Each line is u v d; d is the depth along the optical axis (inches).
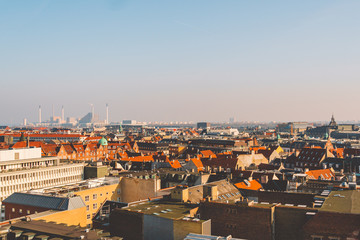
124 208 3769.7
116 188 5374.0
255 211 3329.2
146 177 5772.6
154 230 3376.0
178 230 3218.5
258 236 3299.7
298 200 3964.1
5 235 2992.1
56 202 3919.8
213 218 3533.5
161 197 4335.6
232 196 4596.5
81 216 3917.3
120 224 3622.0
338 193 3727.9
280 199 4057.6
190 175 5762.8
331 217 2950.3
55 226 3198.8
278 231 3319.4
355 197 3521.2
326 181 5344.5
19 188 5698.8
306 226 3002.0
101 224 3978.8
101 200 5093.5
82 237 2829.7
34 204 4042.8
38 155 6796.3
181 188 4328.3
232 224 3432.6
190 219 3228.3
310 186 5191.9
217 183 4822.8
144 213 3481.8
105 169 6599.4
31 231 3061.0
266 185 5629.9
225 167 7834.6
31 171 5876.0
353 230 2847.0
